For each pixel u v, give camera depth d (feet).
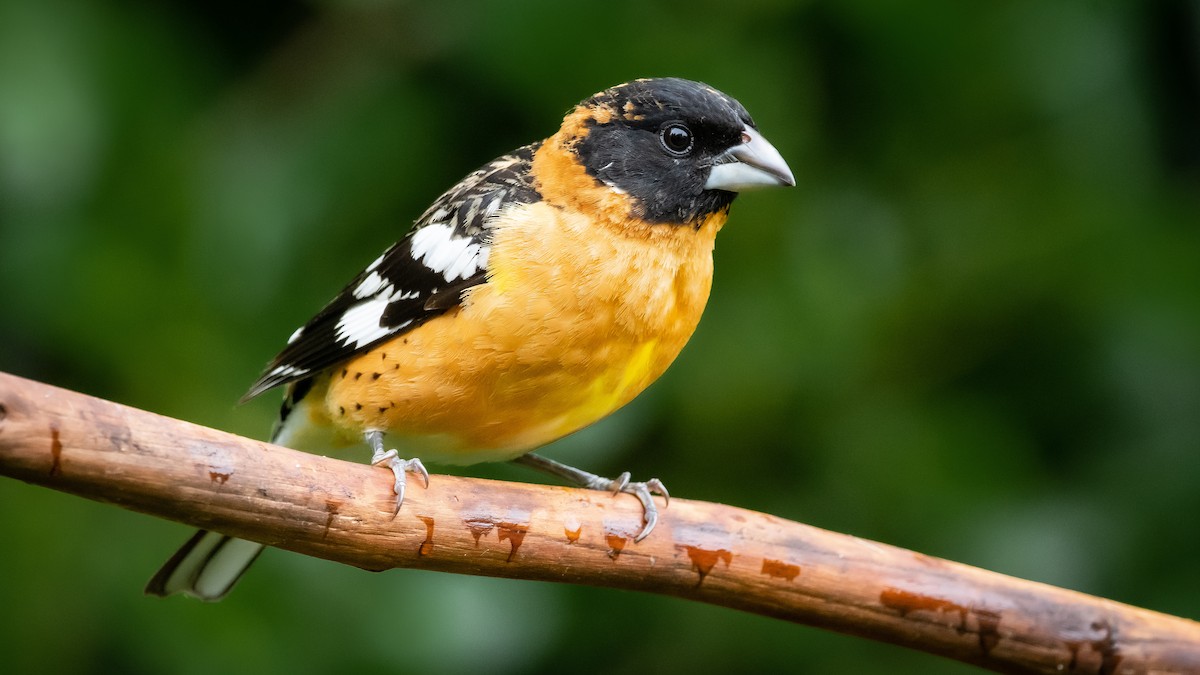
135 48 26.76
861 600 18.80
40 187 25.52
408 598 25.98
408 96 27.71
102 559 24.68
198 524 16.42
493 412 21.43
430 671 25.88
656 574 18.56
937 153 28.45
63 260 25.38
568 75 27.37
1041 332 27.86
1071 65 28.19
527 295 20.72
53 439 15.17
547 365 20.97
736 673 27.32
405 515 17.46
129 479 15.67
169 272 25.86
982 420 27.45
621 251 21.35
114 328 25.61
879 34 27.96
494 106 28.04
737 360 26.37
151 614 24.79
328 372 22.81
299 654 25.36
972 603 18.80
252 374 26.05
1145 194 27.96
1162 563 26.68
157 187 26.07
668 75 27.12
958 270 27.61
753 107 26.99
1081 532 26.86
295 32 28.60
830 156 28.14
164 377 25.75
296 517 16.83
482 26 27.22
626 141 21.93
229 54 28.43
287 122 27.91
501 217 21.24
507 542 17.97
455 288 20.84
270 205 27.12
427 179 27.78
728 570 18.63
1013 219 27.81
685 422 26.89
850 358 26.55
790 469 27.20
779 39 27.53
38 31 25.68
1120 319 27.30
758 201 26.86
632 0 27.04
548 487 18.45
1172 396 27.25
